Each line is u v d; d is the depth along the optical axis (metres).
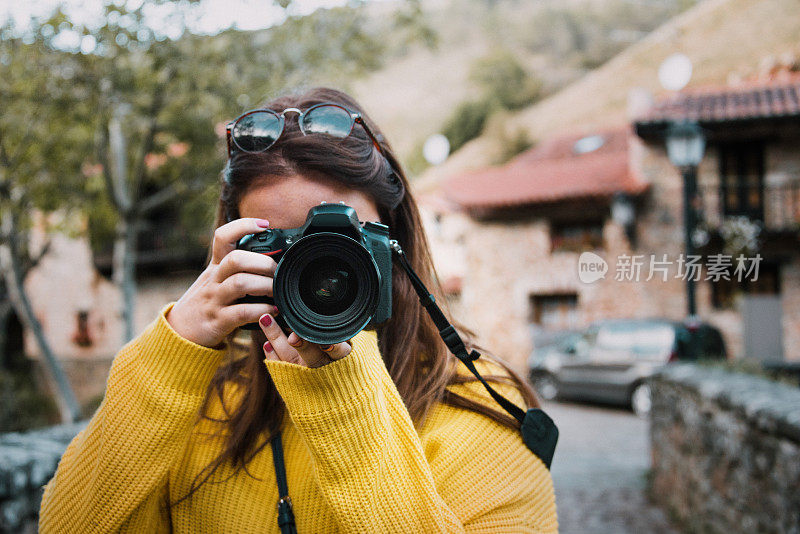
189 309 0.99
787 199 11.84
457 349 1.10
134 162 8.48
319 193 1.03
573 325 15.05
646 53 49.34
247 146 1.04
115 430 0.98
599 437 9.14
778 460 2.79
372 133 1.14
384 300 1.02
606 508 5.41
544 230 15.10
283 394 0.95
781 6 42.78
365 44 7.17
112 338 17.52
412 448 0.96
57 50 6.45
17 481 2.50
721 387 3.81
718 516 3.79
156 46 6.35
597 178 14.56
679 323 10.87
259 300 0.98
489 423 1.07
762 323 7.99
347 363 0.93
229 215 1.19
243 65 6.92
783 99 11.14
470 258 15.90
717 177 12.41
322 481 0.94
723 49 41.94
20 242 9.59
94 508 0.98
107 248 16.83
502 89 54.59
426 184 41.34
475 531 0.98
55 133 7.12
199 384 0.99
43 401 12.78
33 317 7.67
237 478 1.08
